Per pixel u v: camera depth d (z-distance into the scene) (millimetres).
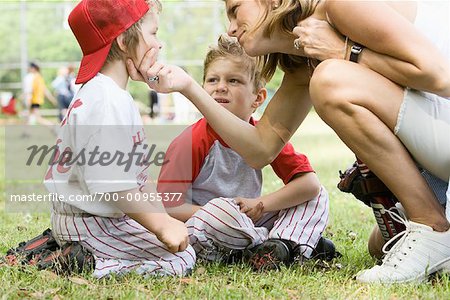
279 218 7723
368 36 6570
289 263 7293
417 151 6699
